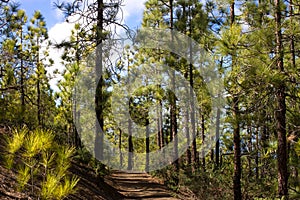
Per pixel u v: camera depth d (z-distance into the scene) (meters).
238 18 8.55
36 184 6.57
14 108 7.46
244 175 10.64
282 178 6.75
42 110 14.76
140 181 16.08
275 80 6.00
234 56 6.43
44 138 3.41
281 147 6.78
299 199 6.68
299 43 6.50
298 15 6.54
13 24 8.77
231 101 8.09
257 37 6.21
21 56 9.47
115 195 11.48
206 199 11.02
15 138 3.45
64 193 3.26
